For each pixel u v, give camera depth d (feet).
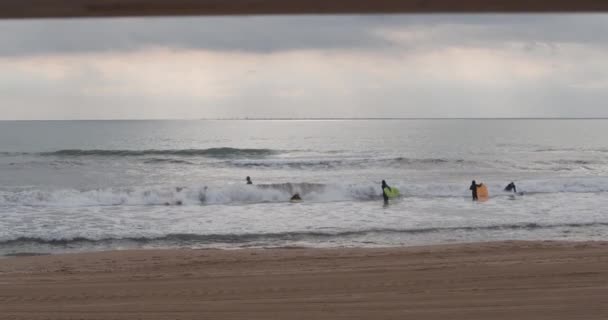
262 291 28.22
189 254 38.63
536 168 137.39
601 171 130.31
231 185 80.69
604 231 52.95
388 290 27.91
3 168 130.52
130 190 76.79
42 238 49.70
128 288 29.25
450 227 54.70
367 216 62.90
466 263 33.32
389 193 77.20
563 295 26.78
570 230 53.52
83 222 59.36
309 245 47.29
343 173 123.54
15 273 33.17
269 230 54.39
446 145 222.69
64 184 104.63
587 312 24.59
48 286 29.78
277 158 157.48
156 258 37.19
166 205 73.31
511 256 35.47
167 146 206.08
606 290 27.48
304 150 191.21
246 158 156.35
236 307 25.91
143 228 55.88
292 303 26.30
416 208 68.80
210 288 28.94
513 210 66.74
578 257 34.88
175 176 117.91
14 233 52.60
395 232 52.49
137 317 24.81
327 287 28.66
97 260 36.91
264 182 106.32
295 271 32.12
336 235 51.39
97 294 28.25
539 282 28.91
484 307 25.31
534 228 54.49
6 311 25.71
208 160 147.02
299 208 69.97
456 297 26.68
